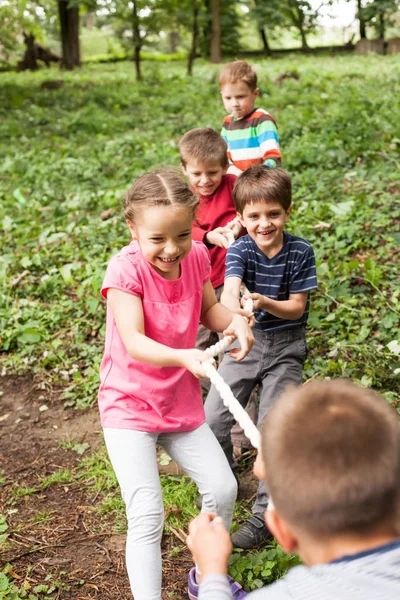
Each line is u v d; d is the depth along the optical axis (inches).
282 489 54.3
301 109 529.3
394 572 51.8
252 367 134.3
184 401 110.7
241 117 191.2
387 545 52.9
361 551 52.9
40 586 126.0
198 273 111.8
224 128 195.3
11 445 171.8
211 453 109.8
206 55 1466.5
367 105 498.6
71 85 956.6
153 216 99.1
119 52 1769.2
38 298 241.8
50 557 134.5
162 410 108.0
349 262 221.8
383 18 1381.6
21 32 1502.2
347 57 1248.2
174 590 124.5
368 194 293.0
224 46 1451.8
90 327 219.9
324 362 182.9
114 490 152.3
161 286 107.3
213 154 151.9
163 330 108.0
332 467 53.0
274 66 1107.3
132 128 576.7
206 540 70.2
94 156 441.4
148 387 107.1
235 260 134.2
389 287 216.5
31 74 1259.8
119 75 1112.2
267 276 134.3
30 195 357.4
